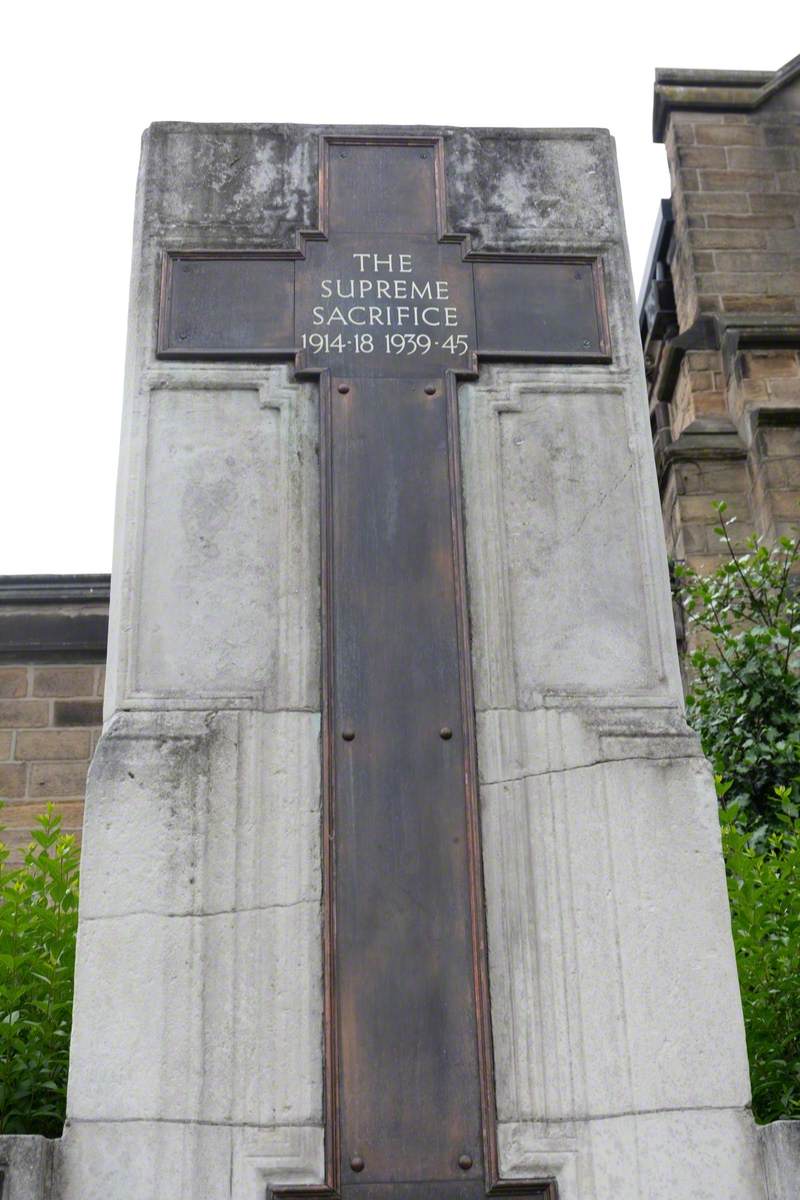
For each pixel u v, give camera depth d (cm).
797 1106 452
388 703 437
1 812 953
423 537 458
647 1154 393
